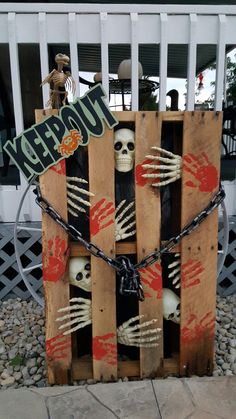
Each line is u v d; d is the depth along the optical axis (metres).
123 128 1.52
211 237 1.59
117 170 1.57
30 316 2.45
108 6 2.43
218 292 2.75
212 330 1.68
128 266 1.51
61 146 1.45
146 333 1.63
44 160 1.46
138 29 2.49
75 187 1.49
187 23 2.50
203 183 1.52
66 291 1.57
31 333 2.21
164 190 1.71
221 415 1.43
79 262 1.58
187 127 1.47
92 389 1.59
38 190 1.52
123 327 1.64
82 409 1.48
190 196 1.53
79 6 2.42
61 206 1.50
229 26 2.52
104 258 1.51
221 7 2.47
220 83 2.60
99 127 1.44
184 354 1.68
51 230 1.52
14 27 2.43
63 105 1.52
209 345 1.70
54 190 1.48
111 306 1.60
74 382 1.68
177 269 1.63
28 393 1.58
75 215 1.55
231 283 2.79
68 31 2.45
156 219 1.54
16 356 1.96
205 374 1.72
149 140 1.47
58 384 1.66
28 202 2.66
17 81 2.51
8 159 3.93
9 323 2.36
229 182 2.77
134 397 1.54
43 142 1.45
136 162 1.49
